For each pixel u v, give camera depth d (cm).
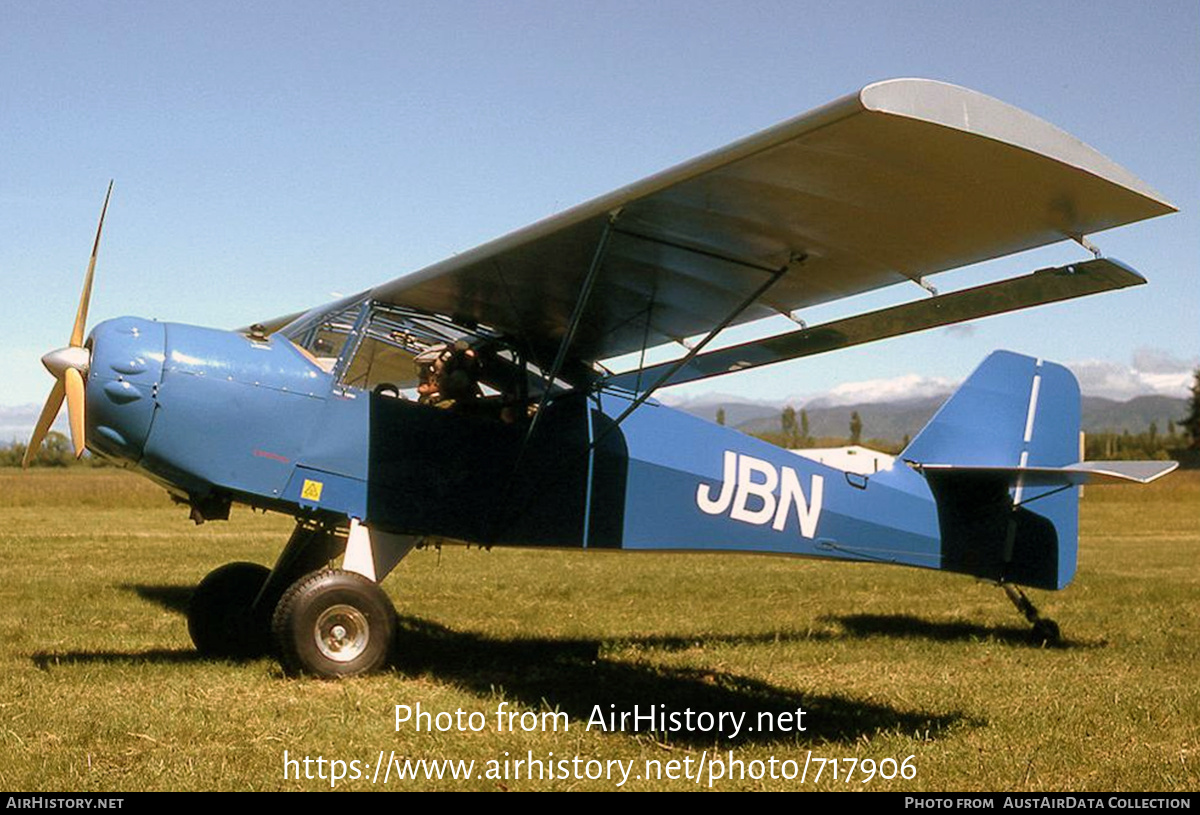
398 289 731
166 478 686
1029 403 935
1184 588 1277
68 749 487
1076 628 972
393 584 1244
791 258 628
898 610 1089
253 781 449
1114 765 504
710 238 617
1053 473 820
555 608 1076
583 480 771
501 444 759
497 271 696
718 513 805
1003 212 512
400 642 826
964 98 432
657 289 718
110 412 659
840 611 1080
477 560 1583
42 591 1077
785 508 827
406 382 768
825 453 886
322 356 739
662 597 1177
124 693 608
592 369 840
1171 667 776
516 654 791
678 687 674
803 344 772
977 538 901
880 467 874
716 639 900
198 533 1970
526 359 805
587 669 734
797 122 449
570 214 602
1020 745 540
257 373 693
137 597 1048
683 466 796
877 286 650
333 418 710
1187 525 2666
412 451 730
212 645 748
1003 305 612
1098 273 541
